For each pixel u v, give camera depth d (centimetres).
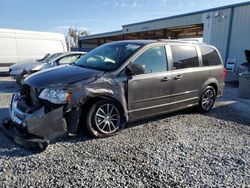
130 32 2462
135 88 432
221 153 373
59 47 1436
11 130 374
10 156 338
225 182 295
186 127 488
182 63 520
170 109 507
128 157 348
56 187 273
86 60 483
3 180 283
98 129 404
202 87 570
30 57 1333
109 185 280
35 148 339
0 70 1259
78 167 316
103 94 395
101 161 334
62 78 381
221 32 1411
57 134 356
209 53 598
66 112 361
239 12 1289
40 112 342
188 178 301
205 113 601
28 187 271
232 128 493
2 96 754
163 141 410
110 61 445
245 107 686
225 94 895
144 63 452
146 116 466
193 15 1648
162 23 1995
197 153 370
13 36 1280
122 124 431
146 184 285
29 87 384
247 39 1256
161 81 470
